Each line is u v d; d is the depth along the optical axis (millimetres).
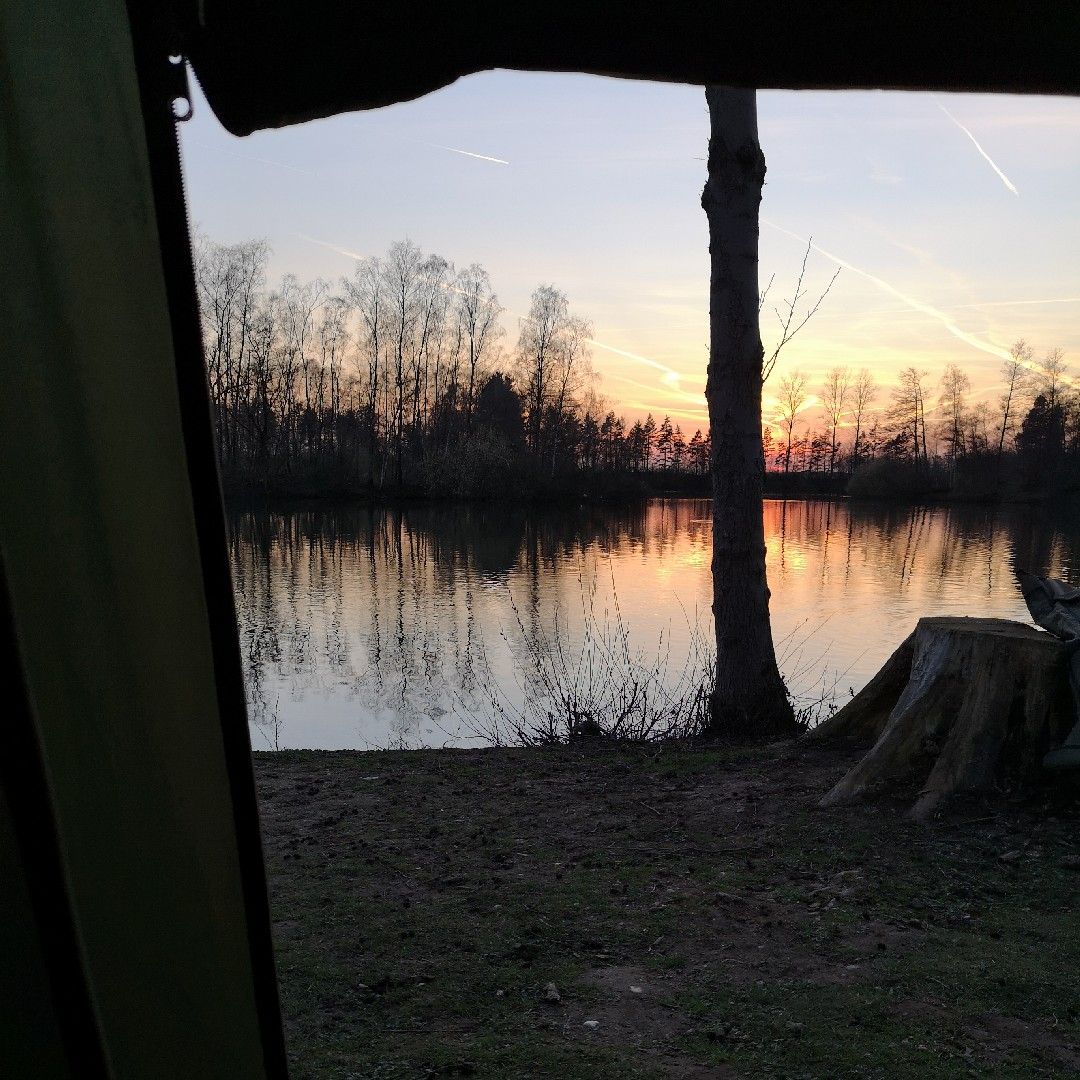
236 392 49938
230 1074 1518
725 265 7062
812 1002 3045
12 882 1300
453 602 16156
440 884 4062
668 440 75375
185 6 1502
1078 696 4484
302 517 39375
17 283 1409
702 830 4625
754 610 7219
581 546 27172
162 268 1460
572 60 1938
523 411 59062
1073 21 1875
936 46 1937
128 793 1458
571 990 3158
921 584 17125
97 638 1442
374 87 1918
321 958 3396
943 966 3246
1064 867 3965
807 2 1847
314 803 5270
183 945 1489
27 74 1415
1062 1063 2703
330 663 11688
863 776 4859
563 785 5520
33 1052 1316
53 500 1426
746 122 7031
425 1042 2848
